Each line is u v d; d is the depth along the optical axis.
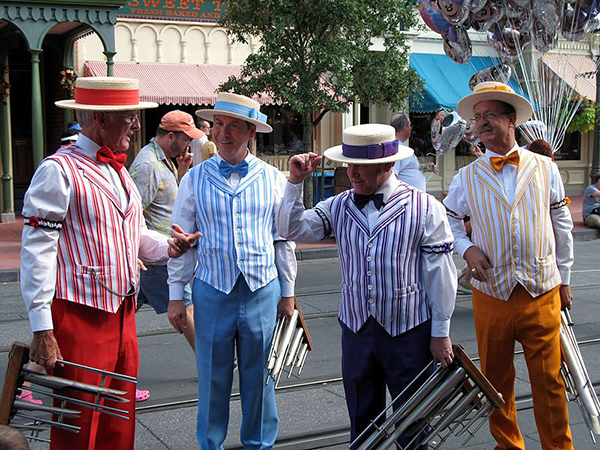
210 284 4.07
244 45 18.62
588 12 8.73
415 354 3.54
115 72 17.34
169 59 18.06
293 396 5.53
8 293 9.98
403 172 7.00
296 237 3.70
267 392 4.21
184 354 6.61
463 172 4.23
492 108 4.06
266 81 14.50
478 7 8.47
